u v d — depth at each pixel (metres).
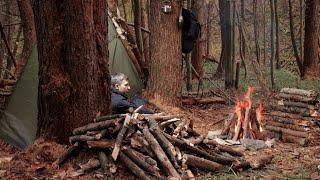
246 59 11.61
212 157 3.53
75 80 3.77
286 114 4.77
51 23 3.74
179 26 5.78
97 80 3.87
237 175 3.43
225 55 8.46
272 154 4.08
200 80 7.86
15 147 4.39
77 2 3.68
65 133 3.80
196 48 9.41
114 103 4.55
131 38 6.10
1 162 3.69
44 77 3.80
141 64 6.23
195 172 3.43
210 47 14.59
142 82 6.14
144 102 5.36
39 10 3.76
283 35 15.30
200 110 6.15
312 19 10.49
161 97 5.77
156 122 3.57
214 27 15.64
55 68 3.78
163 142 3.38
